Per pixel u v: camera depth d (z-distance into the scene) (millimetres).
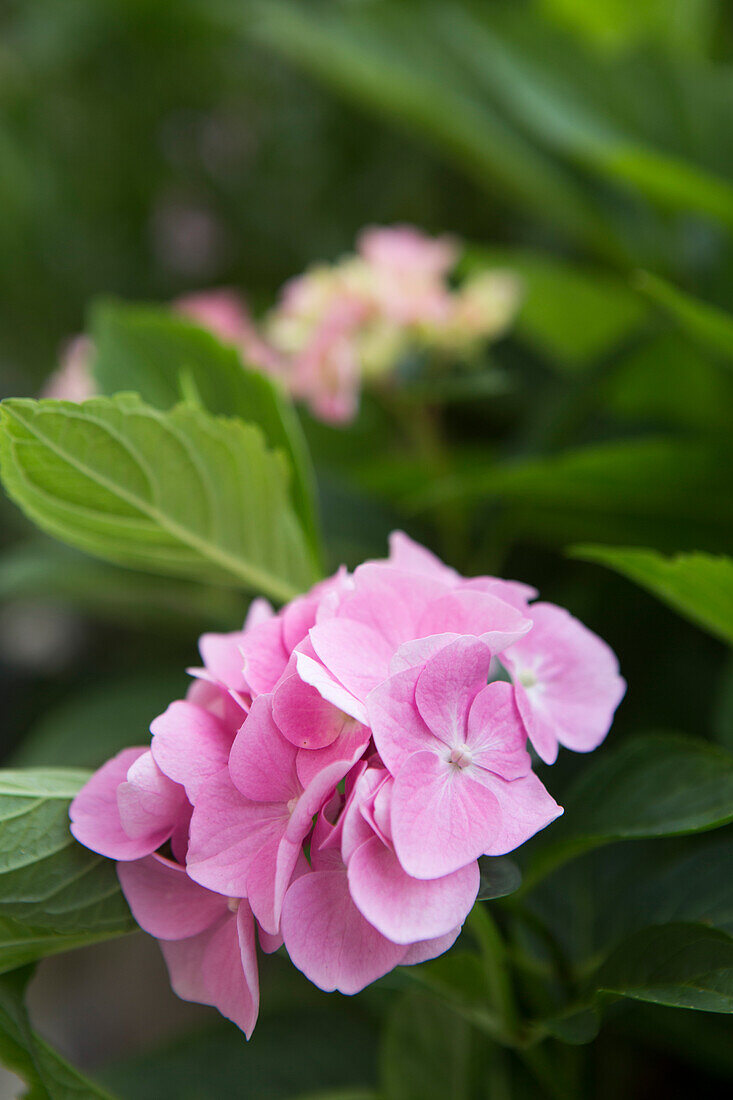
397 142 1151
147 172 1210
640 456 622
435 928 469
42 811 507
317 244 1178
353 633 492
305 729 486
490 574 779
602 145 732
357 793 473
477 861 487
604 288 875
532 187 862
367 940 477
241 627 875
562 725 516
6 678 1191
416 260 856
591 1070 587
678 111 871
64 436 530
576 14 1013
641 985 504
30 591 907
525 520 736
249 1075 623
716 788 524
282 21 861
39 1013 1015
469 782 482
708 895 559
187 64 1165
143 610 944
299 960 474
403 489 804
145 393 642
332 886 480
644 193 799
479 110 886
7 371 1268
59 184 1186
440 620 499
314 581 600
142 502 558
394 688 479
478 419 1046
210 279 1229
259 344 937
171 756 488
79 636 1264
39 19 1133
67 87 1167
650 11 997
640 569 560
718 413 867
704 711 673
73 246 1189
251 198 1206
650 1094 662
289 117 1201
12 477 540
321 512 789
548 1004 533
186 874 496
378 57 867
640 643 717
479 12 906
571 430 781
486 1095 580
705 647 716
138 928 503
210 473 561
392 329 821
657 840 613
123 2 1085
